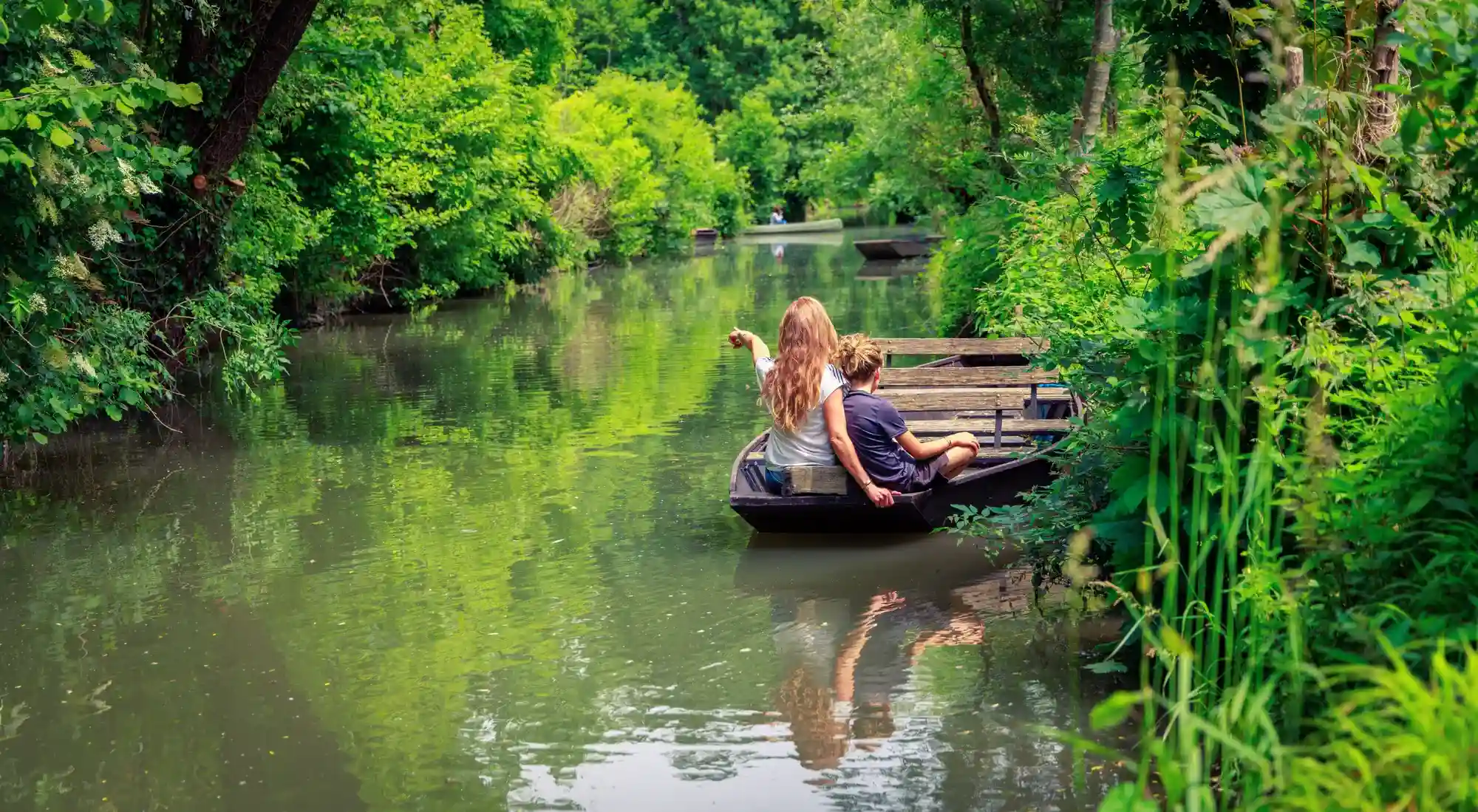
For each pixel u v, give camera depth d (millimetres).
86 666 5395
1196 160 4547
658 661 5238
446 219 23172
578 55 50062
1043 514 5336
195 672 5285
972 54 17844
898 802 3953
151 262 13094
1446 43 3281
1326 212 3859
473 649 5441
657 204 41969
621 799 4047
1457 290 3754
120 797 4168
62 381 9422
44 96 7207
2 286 8438
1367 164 4117
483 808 4023
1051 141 8797
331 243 20688
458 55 25625
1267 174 3922
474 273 25984
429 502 8141
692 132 48688
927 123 22359
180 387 13555
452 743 4520
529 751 4438
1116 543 4555
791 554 6691
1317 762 3035
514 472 8945
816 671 5070
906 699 4738
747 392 12289
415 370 14672
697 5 66375
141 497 8539
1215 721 3502
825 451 6840
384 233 21547
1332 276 4008
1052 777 4062
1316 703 3486
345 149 20016
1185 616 3701
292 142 19938
